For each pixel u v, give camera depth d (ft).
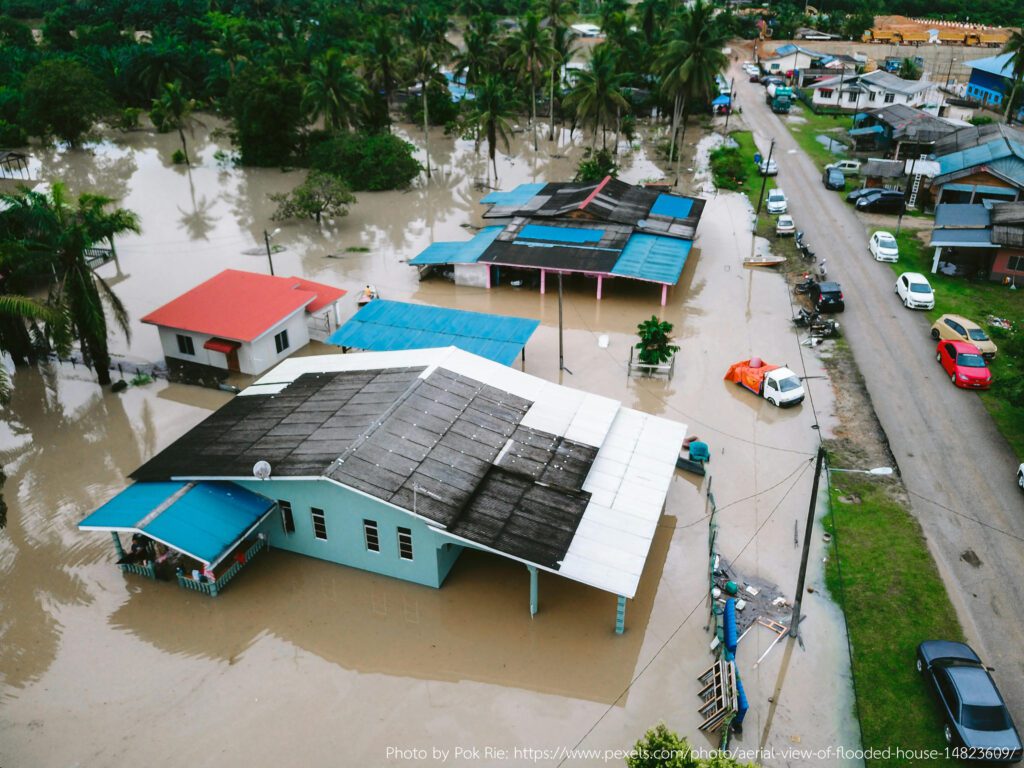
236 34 354.13
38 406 131.85
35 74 275.39
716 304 164.86
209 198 241.14
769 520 102.12
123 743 74.02
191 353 144.56
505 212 194.70
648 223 183.42
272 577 94.84
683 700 78.54
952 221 174.19
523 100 315.17
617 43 336.29
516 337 136.05
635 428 106.52
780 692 78.38
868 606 87.61
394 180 245.86
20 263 119.85
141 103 335.67
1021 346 116.06
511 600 90.99
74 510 106.63
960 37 419.95
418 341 136.87
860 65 358.64
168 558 96.27
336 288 158.81
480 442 98.84
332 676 81.56
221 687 80.12
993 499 103.76
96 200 126.31
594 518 88.69
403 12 454.81
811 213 214.48
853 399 128.16
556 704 78.33
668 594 91.61
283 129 265.95
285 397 110.83
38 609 90.02
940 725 73.67
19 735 74.69
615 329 155.02
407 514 87.25
